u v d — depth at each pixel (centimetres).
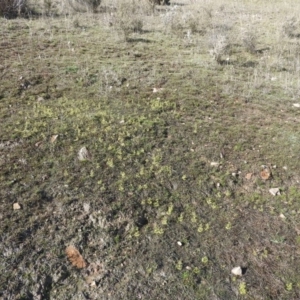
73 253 374
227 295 351
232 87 659
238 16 1165
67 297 345
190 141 512
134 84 636
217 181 459
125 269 366
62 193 422
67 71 654
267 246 395
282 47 872
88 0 1034
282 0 1505
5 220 390
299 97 648
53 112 539
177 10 1120
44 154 468
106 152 477
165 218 409
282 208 436
